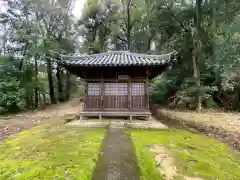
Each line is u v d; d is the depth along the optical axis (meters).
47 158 3.85
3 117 10.87
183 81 15.34
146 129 6.84
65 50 19.00
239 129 6.50
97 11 22.41
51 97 19.27
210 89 12.54
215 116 10.23
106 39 26.92
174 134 6.16
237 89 13.16
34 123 8.60
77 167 3.38
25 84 14.73
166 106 16.14
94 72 8.68
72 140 5.23
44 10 16.64
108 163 3.57
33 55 14.69
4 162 3.66
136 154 4.06
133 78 8.63
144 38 23.98
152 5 14.21
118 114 8.35
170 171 3.28
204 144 5.10
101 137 5.55
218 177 3.11
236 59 11.88
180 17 14.05
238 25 11.38
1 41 14.45
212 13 12.66
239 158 4.07
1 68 12.84
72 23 20.80
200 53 13.86
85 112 8.48
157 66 7.91
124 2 22.33
